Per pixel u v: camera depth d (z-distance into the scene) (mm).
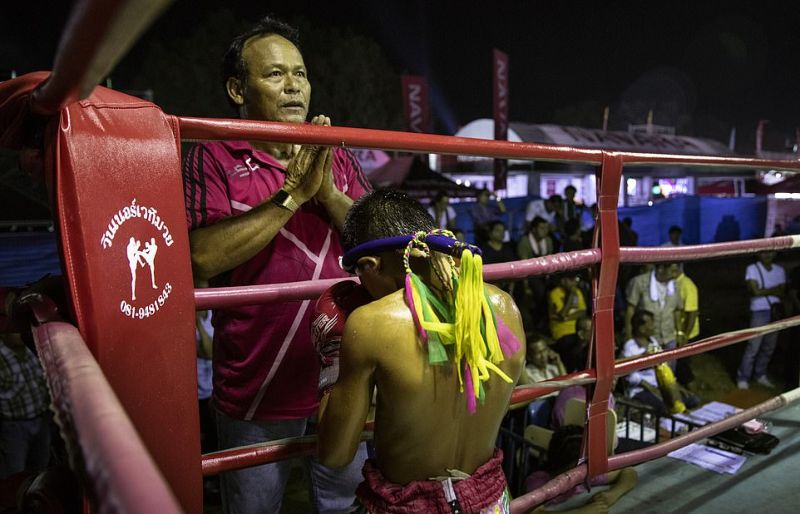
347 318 1173
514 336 1244
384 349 1102
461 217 10109
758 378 7023
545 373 4719
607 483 2426
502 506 1254
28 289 1072
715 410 3830
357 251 1202
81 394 619
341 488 1770
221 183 1580
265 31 1690
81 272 944
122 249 1016
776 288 6945
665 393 4723
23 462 3791
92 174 971
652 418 4566
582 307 6426
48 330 919
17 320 1075
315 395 1680
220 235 1435
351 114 25906
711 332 8773
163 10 499
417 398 1117
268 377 1600
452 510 1161
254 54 1649
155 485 431
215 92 23641
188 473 1168
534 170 16469
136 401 1043
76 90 773
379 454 1214
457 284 1130
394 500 1177
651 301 6324
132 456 470
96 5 495
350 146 1410
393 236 1182
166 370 1114
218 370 1657
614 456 2131
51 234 6293
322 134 1354
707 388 6828
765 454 2672
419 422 1138
